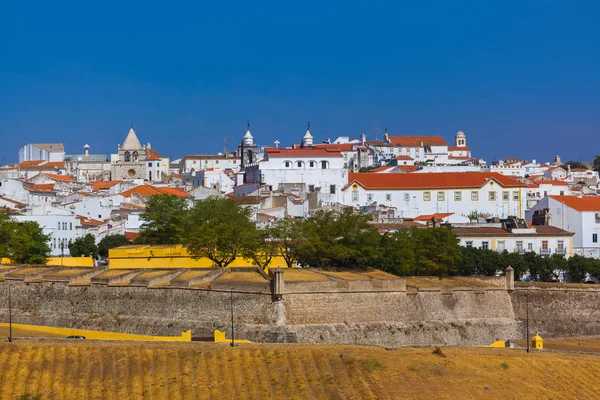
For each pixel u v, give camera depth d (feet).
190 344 446.19
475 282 588.09
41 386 418.72
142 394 414.62
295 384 417.69
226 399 409.28
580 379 450.30
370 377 420.77
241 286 491.31
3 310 562.25
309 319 491.72
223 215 621.31
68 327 531.50
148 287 518.37
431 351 457.27
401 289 535.19
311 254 589.73
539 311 600.80
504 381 435.12
